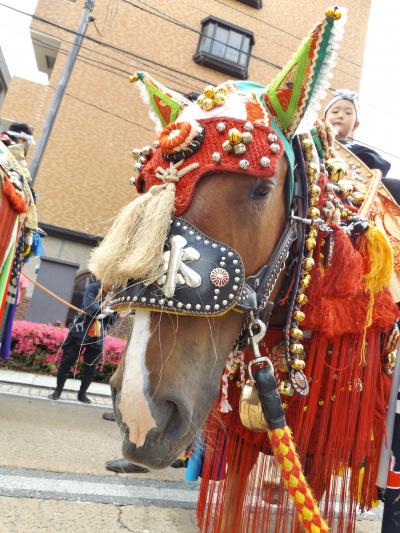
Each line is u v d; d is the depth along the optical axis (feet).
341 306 4.39
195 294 2.90
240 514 4.75
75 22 38.45
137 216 3.05
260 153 3.29
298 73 3.60
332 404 4.54
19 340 20.94
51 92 37.06
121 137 37.76
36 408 13.43
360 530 7.61
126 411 2.72
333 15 3.41
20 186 7.27
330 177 4.95
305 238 4.10
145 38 40.09
